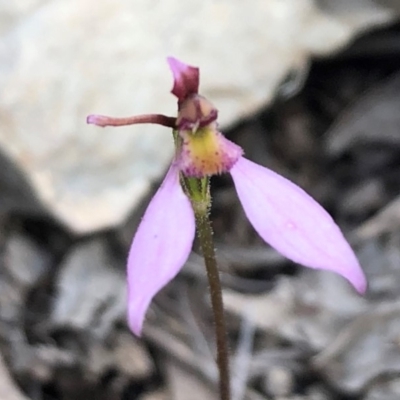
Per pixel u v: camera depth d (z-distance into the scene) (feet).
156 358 0.28
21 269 0.30
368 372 0.27
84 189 0.30
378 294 0.29
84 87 0.31
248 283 0.30
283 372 0.28
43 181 0.30
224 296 0.29
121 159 0.31
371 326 0.28
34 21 0.31
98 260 0.30
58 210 0.30
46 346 0.28
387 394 0.27
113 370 0.27
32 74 0.30
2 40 0.30
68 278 0.30
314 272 0.30
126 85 0.31
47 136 0.30
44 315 0.29
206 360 0.28
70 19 0.31
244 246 0.31
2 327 0.28
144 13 0.32
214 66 0.32
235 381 0.27
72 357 0.27
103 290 0.29
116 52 0.31
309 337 0.28
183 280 0.30
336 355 0.28
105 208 0.30
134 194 0.30
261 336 0.29
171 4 0.32
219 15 0.32
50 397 0.27
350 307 0.29
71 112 0.30
